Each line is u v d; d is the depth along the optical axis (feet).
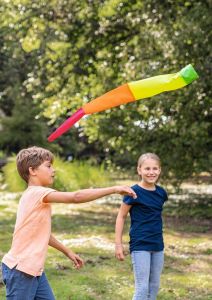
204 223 37.45
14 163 61.87
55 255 25.09
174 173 40.37
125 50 41.86
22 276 10.94
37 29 43.32
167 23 37.78
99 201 52.70
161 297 18.30
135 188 14.67
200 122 36.91
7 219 38.88
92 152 101.96
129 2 40.50
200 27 34.65
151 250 14.34
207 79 34.96
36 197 11.25
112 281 20.31
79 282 20.02
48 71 46.65
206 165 38.27
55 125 87.86
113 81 42.16
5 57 85.92
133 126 39.68
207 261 24.56
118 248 14.21
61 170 59.67
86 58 44.45
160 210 14.73
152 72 36.27
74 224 36.52
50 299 11.41
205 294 18.89
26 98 86.38
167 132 39.01
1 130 84.43
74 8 41.91
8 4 42.88
